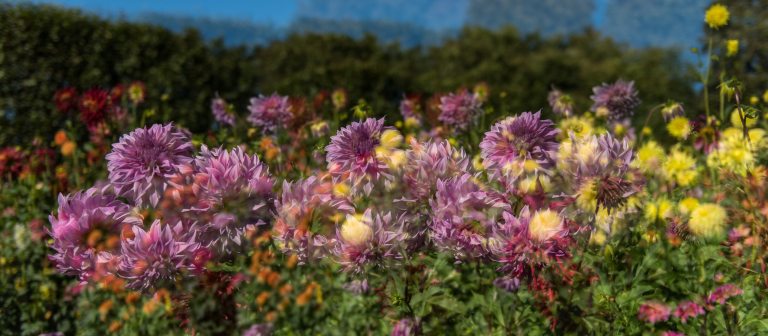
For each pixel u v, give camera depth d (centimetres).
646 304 231
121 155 267
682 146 448
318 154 420
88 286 291
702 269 242
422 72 1597
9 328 373
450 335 229
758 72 1071
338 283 239
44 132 920
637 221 262
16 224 417
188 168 265
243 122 620
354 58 1419
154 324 249
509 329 222
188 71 1055
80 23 981
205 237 255
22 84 931
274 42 1463
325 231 255
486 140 262
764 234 252
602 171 241
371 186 261
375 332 227
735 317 230
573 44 1667
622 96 491
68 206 259
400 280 238
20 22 940
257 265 238
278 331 231
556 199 244
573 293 224
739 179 280
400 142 273
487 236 234
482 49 1585
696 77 441
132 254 238
